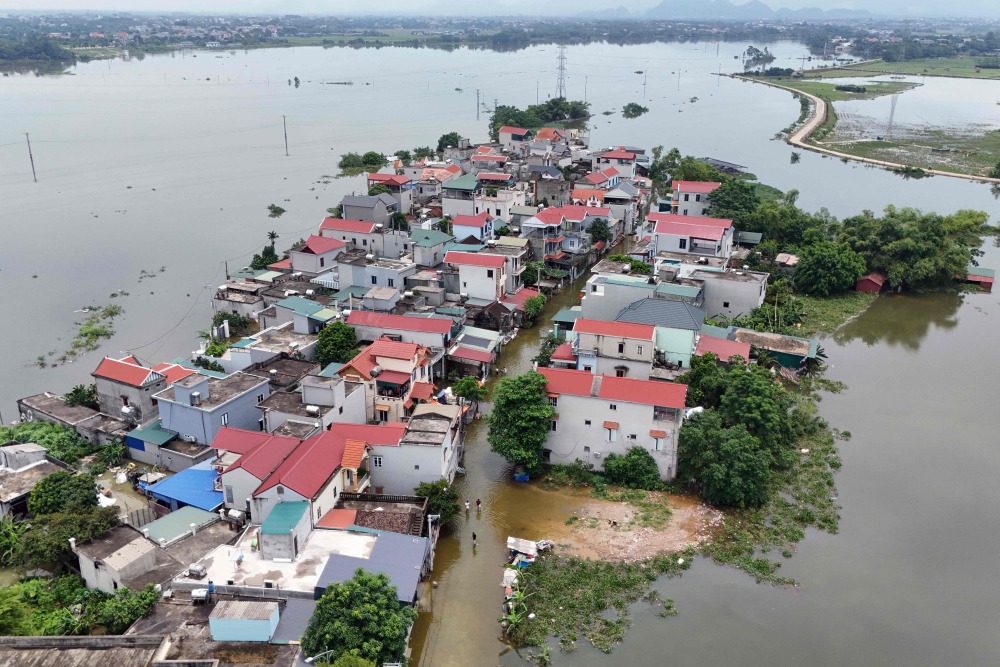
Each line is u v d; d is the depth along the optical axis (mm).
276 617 42750
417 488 59000
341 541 51625
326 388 64500
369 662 39844
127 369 71062
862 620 50531
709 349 81750
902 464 69000
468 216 121438
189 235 137750
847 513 62000
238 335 96438
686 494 63969
